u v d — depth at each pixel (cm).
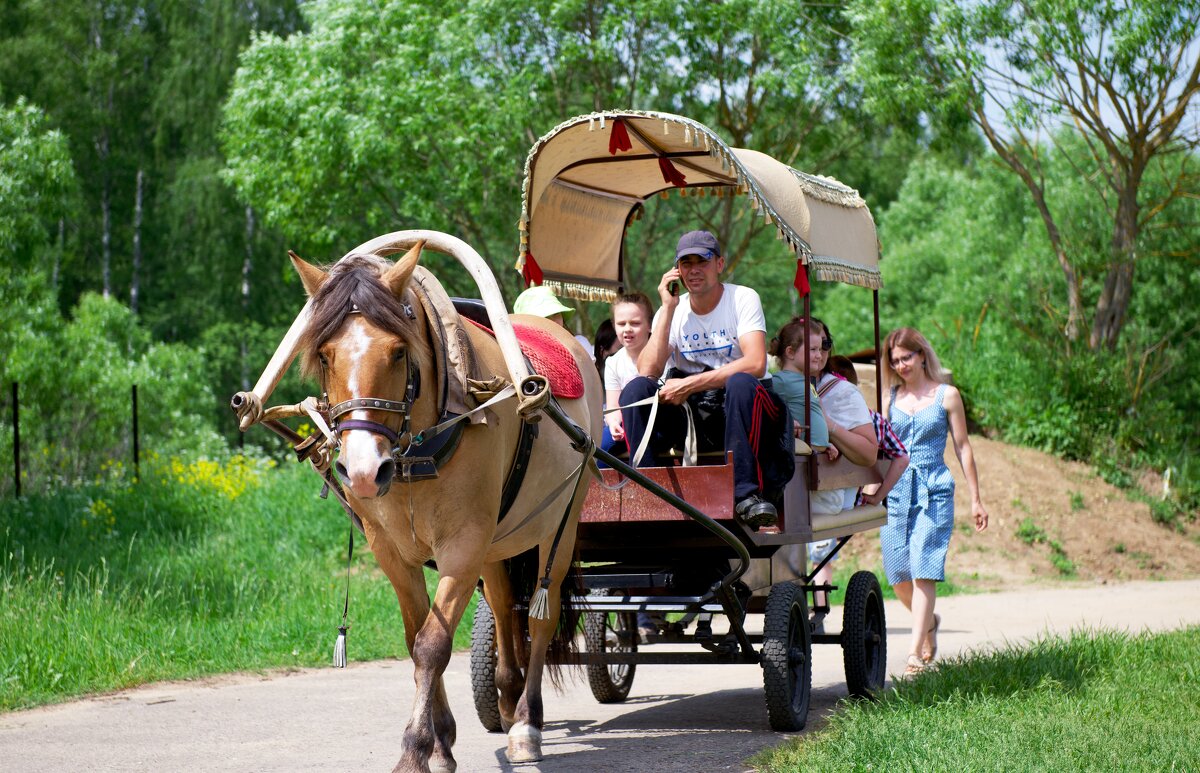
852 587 639
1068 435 1753
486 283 462
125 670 735
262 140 2202
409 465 416
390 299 408
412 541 444
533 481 496
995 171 2766
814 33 2006
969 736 464
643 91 2139
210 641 830
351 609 953
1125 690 570
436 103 2002
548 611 543
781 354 665
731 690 726
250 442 3344
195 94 3528
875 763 433
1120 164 1906
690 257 612
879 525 742
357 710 644
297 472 1463
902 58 1842
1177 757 430
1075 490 1608
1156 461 1727
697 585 622
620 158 688
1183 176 1920
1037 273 2162
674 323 640
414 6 2050
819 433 635
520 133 2072
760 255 2870
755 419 557
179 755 525
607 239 778
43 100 3381
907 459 710
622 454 642
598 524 592
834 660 845
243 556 1148
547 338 554
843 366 766
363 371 396
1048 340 1950
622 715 639
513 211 2266
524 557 550
